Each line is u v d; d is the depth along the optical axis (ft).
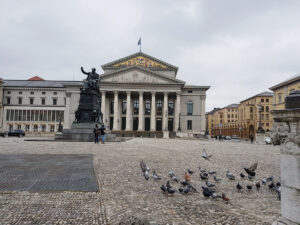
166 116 241.55
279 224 11.73
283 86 206.18
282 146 11.98
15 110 306.76
